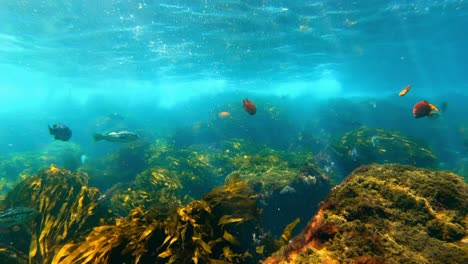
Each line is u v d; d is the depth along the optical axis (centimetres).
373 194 317
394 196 312
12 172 1680
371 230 266
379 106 3148
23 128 3738
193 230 357
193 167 1283
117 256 328
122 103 5662
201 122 2658
